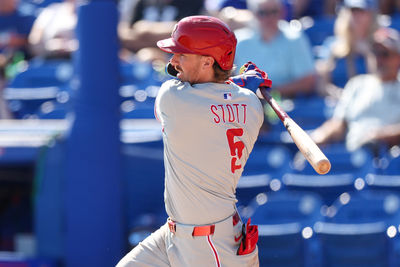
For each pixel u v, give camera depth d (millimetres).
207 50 10102
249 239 10531
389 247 17953
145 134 21000
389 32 26438
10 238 21078
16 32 31594
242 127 10500
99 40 18109
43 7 35062
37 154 18625
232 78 11039
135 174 20125
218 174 10438
